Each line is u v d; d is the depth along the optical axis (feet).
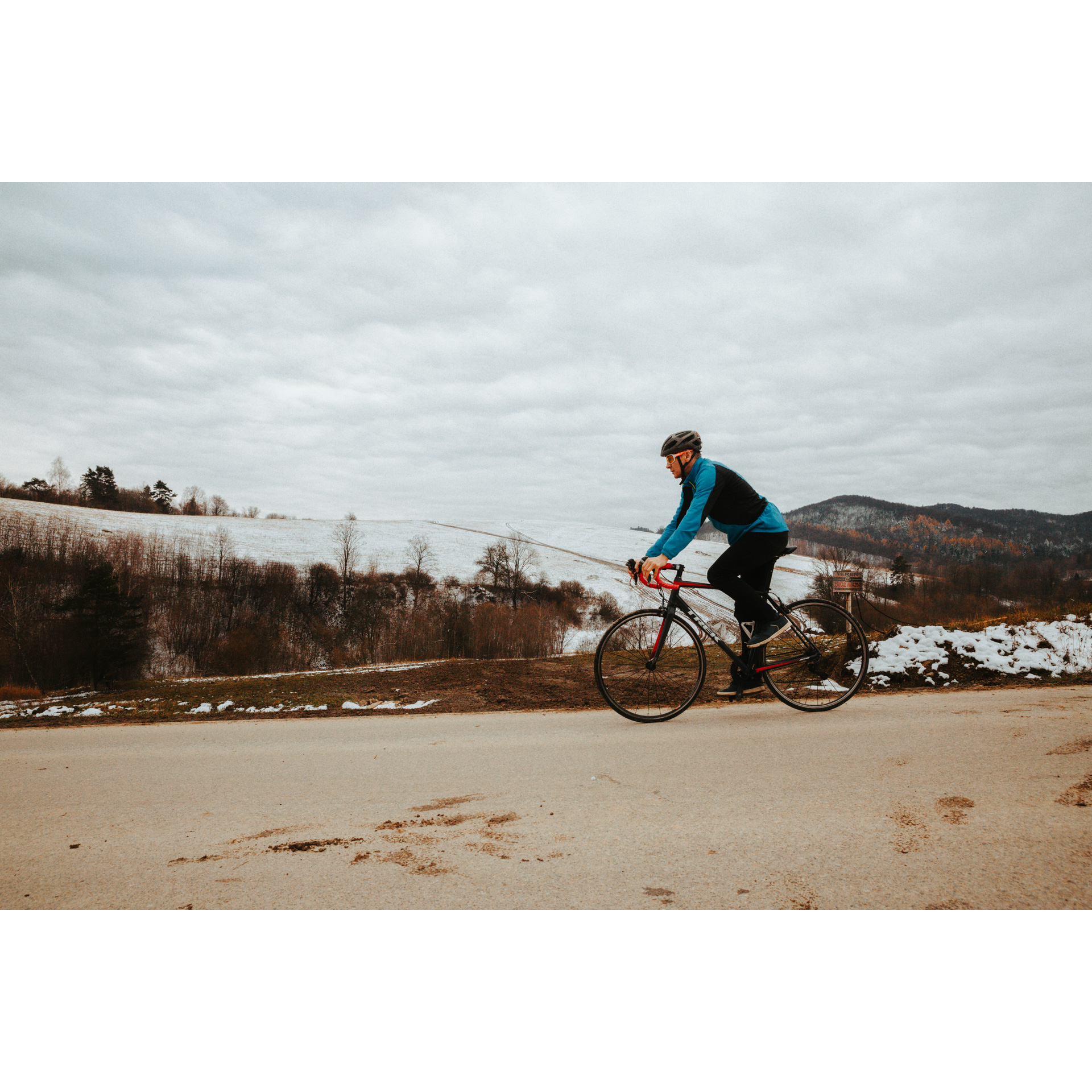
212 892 7.59
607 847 8.33
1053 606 36.47
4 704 29.53
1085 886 6.83
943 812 9.01
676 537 16.40
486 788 11.26
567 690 23.25
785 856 7.84
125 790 12.32
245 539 321.32
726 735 14.42
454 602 197.88
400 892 7.40
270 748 16.21
